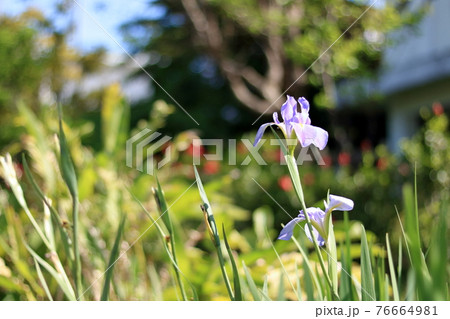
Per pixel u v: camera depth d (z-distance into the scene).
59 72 4.98
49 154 1.52
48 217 0.87
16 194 0.83
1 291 1.40
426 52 6.07
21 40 4.81
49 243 0.85
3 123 3.65
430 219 3.03
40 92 5.00
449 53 5.73
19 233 1.30
